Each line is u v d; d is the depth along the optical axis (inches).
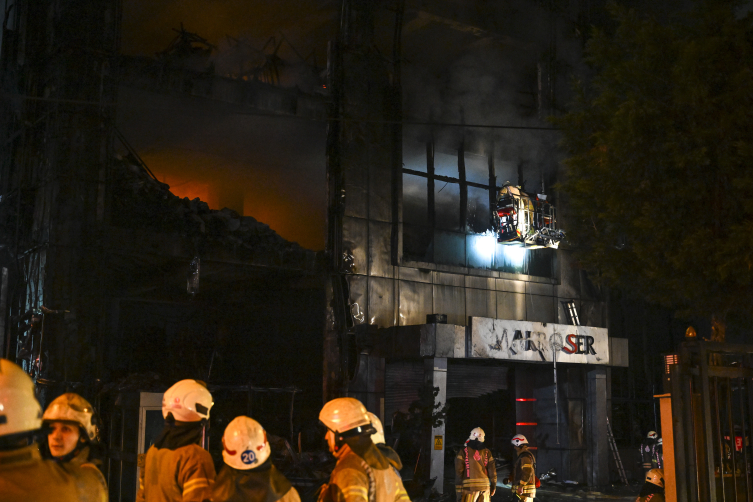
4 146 744.3
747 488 240.5
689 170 366.0
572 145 433.4
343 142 735.7
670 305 422.6
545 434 797.2
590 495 693.3
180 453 145.1
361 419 151.3
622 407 911.0
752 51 350.0
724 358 272.8
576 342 741.9
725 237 356.5
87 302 595.8
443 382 645.3
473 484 399.5
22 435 80.4
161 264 676.7
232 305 866.1
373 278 731.4
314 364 762.8
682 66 354.6
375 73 772.6
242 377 829.8
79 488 89.0
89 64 629.3
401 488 157.0
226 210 697.0
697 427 240.4
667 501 263.7
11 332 663.8
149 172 669.3
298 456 592.1
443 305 778.2
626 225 399.2
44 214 619.8
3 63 756.6
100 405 579.5
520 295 842.8
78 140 613.9
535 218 812.0
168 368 797.2
